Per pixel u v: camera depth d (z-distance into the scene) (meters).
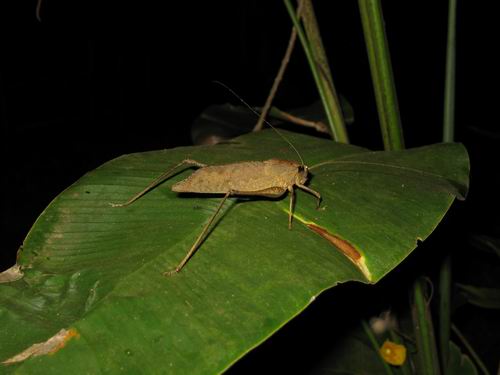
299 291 0.15
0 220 0.65
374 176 0.21
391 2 1.13
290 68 1.07
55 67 0.93
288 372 0.31
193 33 1.12
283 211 0.19
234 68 1.15
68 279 0.17
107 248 0.18
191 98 1.07
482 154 0.82
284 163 0.20
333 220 0.19
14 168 0.77
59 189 0.73
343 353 0.30
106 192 0.20
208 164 0.22
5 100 0.86
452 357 0.33
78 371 0.13
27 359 0.14
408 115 0.96
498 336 0.51
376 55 0.24
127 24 1.01
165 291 0.15
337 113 0.28
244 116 0.37
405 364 0.30
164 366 0.13
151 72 1.06
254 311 0.15
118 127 0.94
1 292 0.16
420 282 0.27
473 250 0.60
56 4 0.93
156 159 0.22
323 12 1.11
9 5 0.89
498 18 1.07
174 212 0.19
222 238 0.18
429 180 0.20
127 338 0.14
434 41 1.13
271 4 1.12
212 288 0.16
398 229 0.18
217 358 0.14
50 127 0.90
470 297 0.34
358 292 0.30
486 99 1.00
